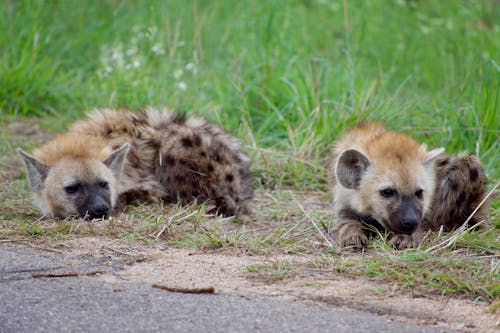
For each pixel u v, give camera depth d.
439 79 17.70
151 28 16.70
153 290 7.26
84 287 7.31
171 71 16.30
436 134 13.62
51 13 18.42
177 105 14.86
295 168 12.96
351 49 17.17
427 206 9.95
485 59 14.39
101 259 8.35
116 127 11.87
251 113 14.88
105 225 9.76
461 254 8.85
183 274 7.85
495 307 6.95
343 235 9.31
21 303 6.84
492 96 13.42
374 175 9.82
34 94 16.06
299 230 10.09
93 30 18.48
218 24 19.39
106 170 10.85
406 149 10.01
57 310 6.68
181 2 18.17
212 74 16.73
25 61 16.52
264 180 12.89
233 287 7.43
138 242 9.16
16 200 11.42
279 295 7.22
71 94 16.17
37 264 8.05
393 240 9.26
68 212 10.64
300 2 21.28
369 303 7.08
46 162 10.82
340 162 9.91
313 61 15.63
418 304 7.10
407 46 19.08
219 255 8.75
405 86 17.52
